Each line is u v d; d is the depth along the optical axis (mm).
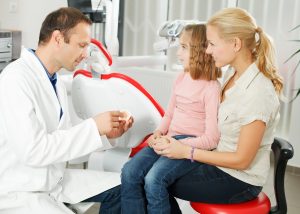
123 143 1790
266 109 1270
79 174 1632
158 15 3830
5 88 1333
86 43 1459
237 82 1351
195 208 1425
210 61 1520
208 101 1497
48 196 1416
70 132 1379
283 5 3262
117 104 1654
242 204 1383
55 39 1411
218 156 1325
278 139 1536
